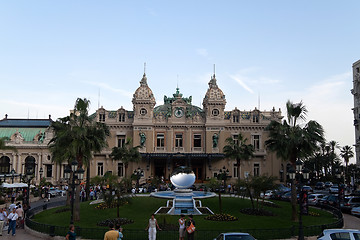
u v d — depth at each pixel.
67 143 35.94
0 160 84.50
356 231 20.97
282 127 35.88
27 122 92.00
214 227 31.20
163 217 33.00
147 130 81.25
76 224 33.34
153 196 47.41
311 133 35.91
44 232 28.72
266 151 81.44
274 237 26.55
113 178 35.22
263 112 94.31
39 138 85.38
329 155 108.19
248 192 39.44
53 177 82.44
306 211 37.88
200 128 82.56
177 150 81.38
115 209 40.34
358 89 78.81
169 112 82.94
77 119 37.31
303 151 36.34
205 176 80.56
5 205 45.81
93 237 26.80
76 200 35.44
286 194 54.00
